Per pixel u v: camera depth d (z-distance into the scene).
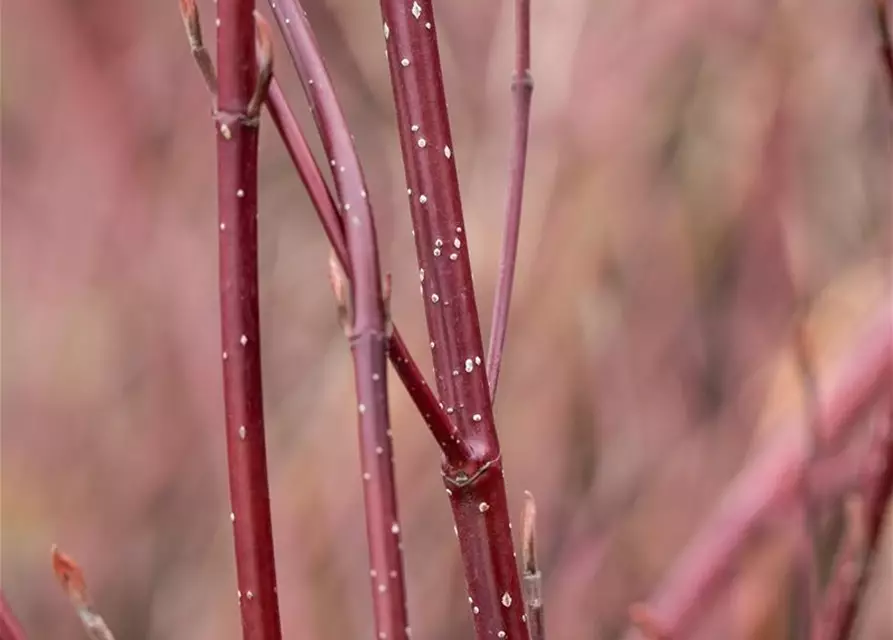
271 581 0.79
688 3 2.08
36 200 2.81
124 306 2.74
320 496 2.23
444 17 2.20
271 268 2.62
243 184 0.78
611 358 2.13
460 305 0.81
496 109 2.11
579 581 2.06
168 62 2.72
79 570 0.80
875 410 1.41
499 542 0.81
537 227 2.09
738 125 2.10
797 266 1.92
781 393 1.85
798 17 2.08
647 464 2.10
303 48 0.80
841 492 1.29
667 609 1.57
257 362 0.79
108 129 2.75
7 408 2.78
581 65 2.09
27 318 2.82
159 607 2.56
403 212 2.30
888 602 1.64
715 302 2.13
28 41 2.79
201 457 2.66
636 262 2.12
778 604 1.57
